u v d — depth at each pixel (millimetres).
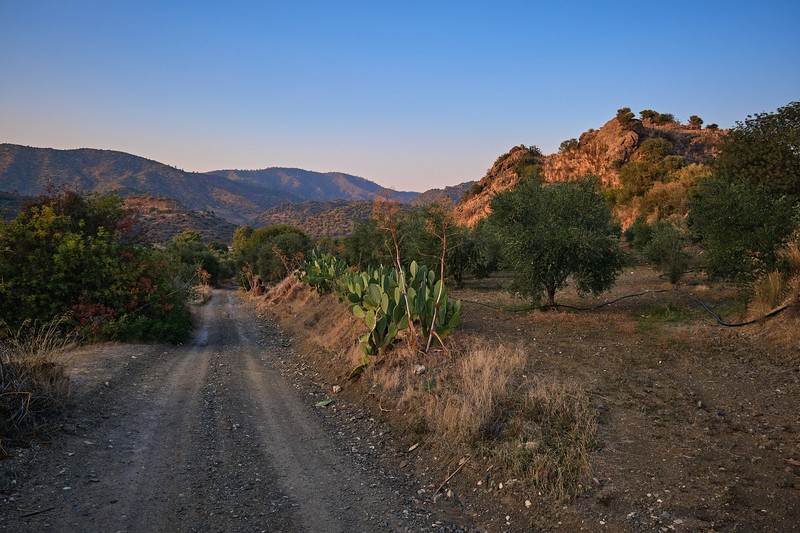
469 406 6012
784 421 5332
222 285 67250
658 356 8062
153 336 14117
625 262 12633
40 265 12883
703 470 4543
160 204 194625
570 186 13359
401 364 8719
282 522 4207
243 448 6012
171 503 4465
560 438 5273
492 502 4625
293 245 43094
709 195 10664
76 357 10117
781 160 17938
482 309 14266
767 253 9539
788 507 3842
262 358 12891
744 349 7840
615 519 4035
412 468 5578
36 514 4062
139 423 6730
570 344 9281
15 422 5613
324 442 6418
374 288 9531
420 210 19672
